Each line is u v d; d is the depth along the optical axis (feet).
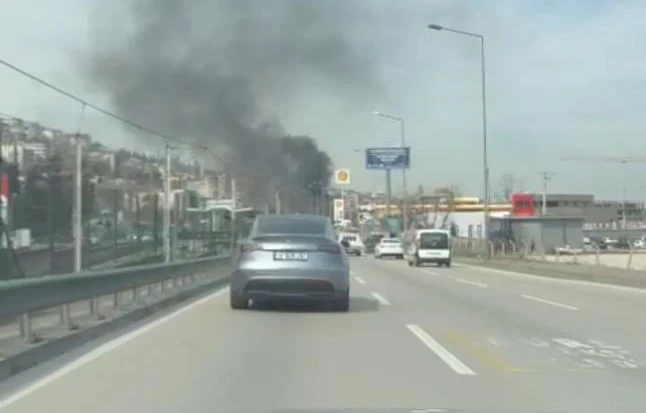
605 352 41.65
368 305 67.56
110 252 84.58
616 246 341.82
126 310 55.16
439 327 51.88
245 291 59.62
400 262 188.65
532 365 37.37
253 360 38.40
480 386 32.17
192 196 142.31
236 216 158.81
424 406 28.07
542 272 123.75
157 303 62.28
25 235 66.64
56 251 71.05
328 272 58.75
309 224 62.13
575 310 64.28
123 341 44.75
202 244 137.80
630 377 34.53
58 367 36.40
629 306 68.03
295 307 64.28
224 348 42.16
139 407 28.43
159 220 105.29
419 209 412.77
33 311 38.78
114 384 32.53
